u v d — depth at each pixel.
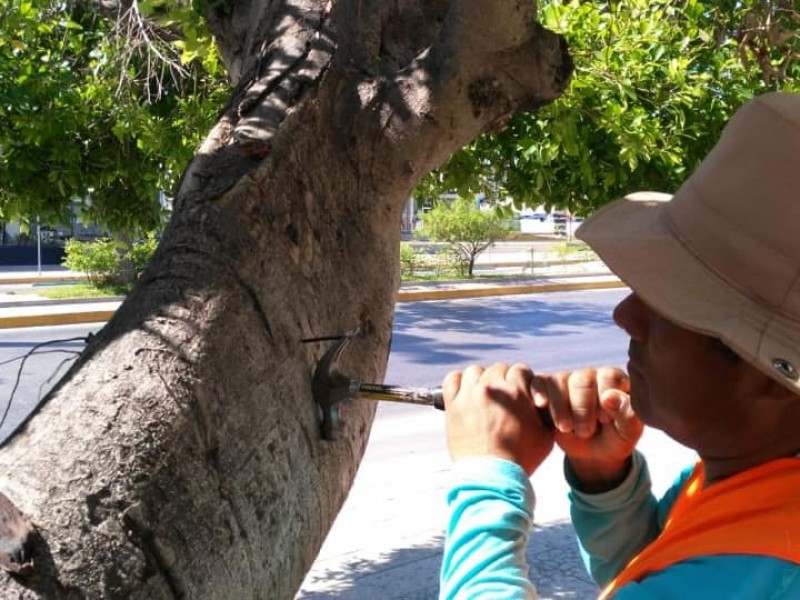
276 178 1.57
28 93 4.71
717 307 0.99
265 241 1.50
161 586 1.16
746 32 4.21
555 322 14.52
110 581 1.11
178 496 1.21
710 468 1.07
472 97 1.78
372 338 1.70
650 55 4.20
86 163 4.93
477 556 1.01
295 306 1.50
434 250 24.62
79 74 5.18
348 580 5.09
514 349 11.79
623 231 1.17
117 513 1.15
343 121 1.74
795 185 0.99
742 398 1.01
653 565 0.96
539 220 39.91
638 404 1.12
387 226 1.80
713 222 1.03
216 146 1.64
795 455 1.01
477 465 1.08
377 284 1.73
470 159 4.45
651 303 1.02
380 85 1.77
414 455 7.21
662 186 4.48
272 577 1.36
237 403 1.33
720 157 1.07
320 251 1.60
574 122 3.86
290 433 1.41
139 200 5.30
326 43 1.78
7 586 1.06
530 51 1.83
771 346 0.95
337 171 1.71
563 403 1.17
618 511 1.32
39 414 1.25
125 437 1.21
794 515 0.91
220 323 1.37
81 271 18.41
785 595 0.85
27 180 4.91
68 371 1.33
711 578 0.89
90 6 4.93
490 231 22.22
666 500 1.36
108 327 1.38
